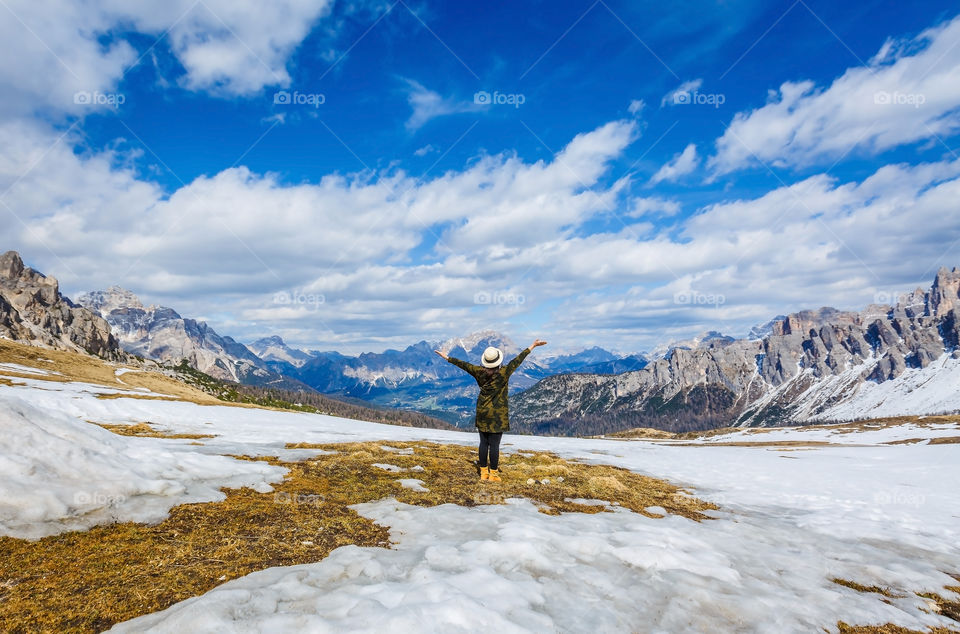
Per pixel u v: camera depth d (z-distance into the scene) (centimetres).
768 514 1130
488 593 496
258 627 391
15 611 406
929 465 2998
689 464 2381
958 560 809
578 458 2178
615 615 483
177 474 849
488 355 1138
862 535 946
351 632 395
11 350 8619
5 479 616
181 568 513
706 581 596
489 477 1144
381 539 670
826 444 7850
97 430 855
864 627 513
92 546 551
